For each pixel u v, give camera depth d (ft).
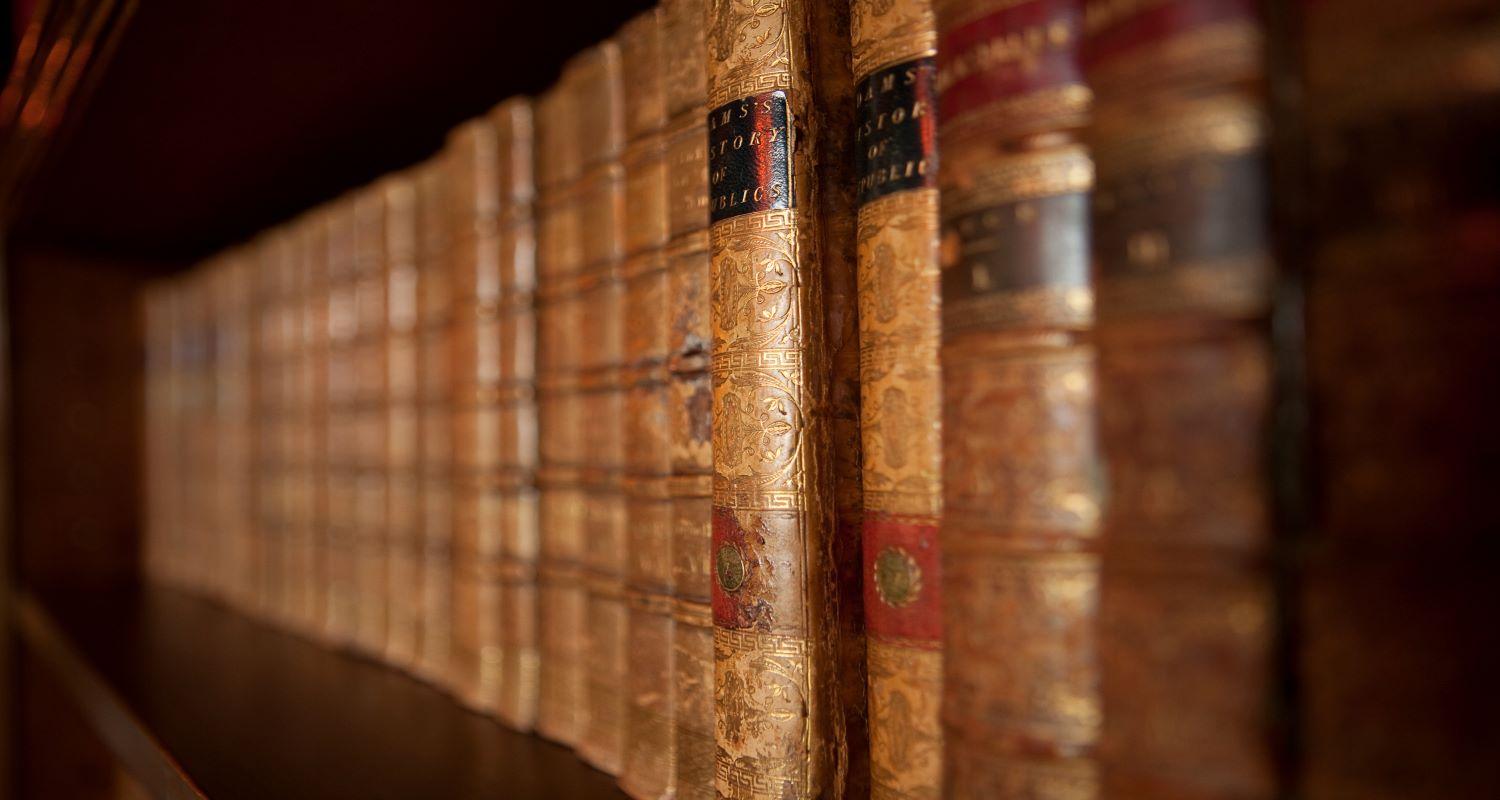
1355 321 1.37
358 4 3.72
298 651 5.51
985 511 1.77
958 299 1.86
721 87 2.53
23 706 8.57
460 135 4.16
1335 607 1.38
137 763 4.06
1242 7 1.45
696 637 2.79
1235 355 1.45
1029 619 1.68
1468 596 1.29
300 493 5.98
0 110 5.33
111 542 9.51
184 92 4.70
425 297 4.57
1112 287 1.59
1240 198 1.44
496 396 4.05
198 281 7.91
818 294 2.45
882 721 2.32
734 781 2.44
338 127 5.24
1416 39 1.33
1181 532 1.50
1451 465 1.30
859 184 2.40
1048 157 1.71
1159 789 1.52
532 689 3.82
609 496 3.31
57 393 9.29
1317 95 1.40
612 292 3.30
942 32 1.92
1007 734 1.71
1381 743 1.35
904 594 2.25
